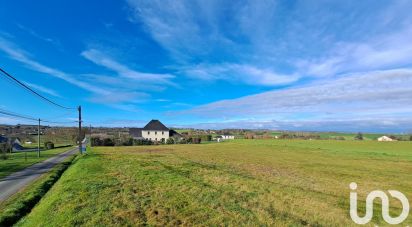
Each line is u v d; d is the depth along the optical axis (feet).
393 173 97.50
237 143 303.68
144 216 37.76
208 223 35.27
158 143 293.02
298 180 75.36
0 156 138.31
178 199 46.70
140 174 71.51
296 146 251.19
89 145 276.62
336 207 46.06
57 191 53.21
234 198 48.16
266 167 105.29
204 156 148.36
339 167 111.55
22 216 41.68
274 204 45.93
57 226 33.91
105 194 49.14
